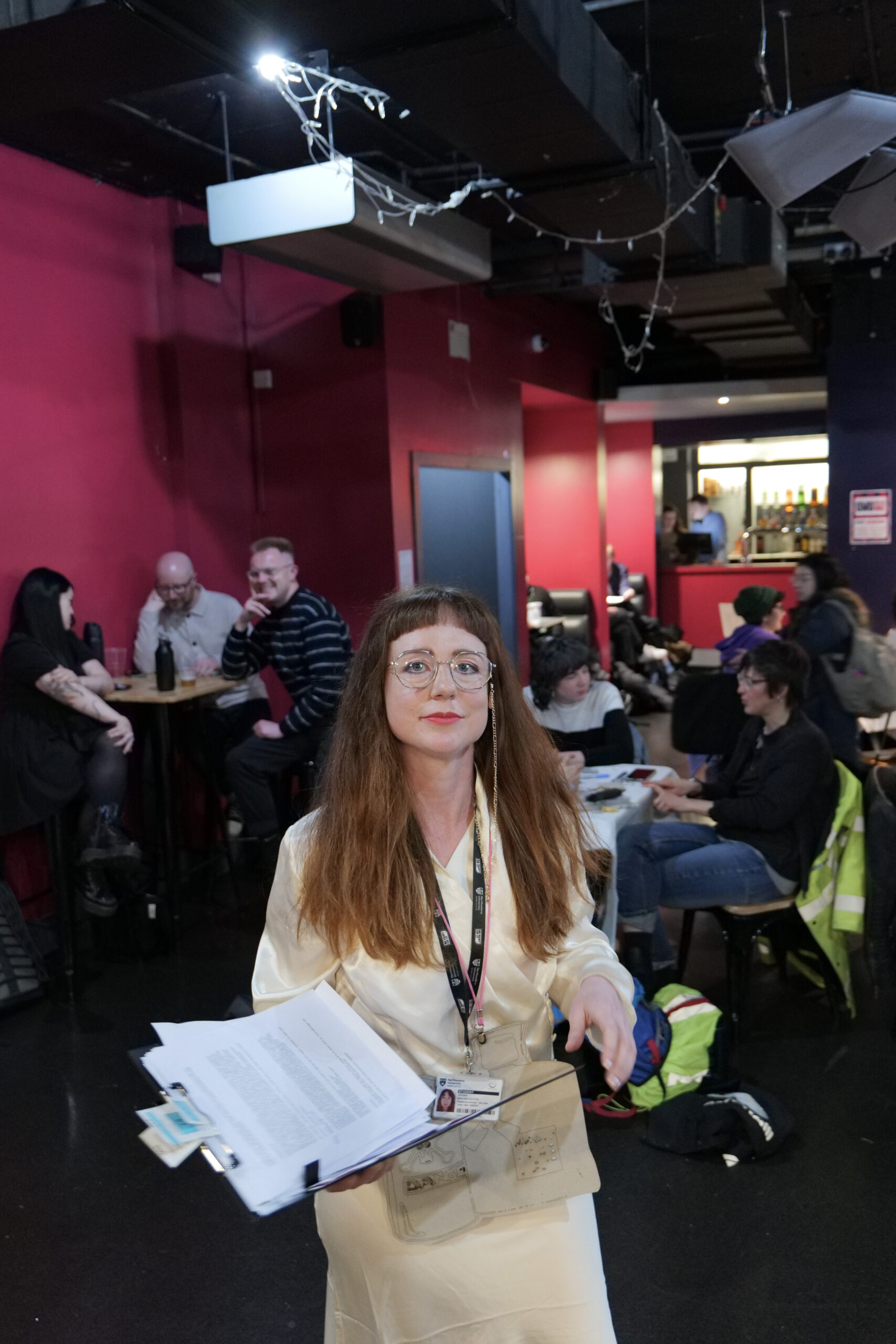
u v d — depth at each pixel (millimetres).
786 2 3436
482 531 6938
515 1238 1248
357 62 2861
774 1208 2523
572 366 8734
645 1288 2264
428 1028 1296
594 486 9555
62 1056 3426
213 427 5414
